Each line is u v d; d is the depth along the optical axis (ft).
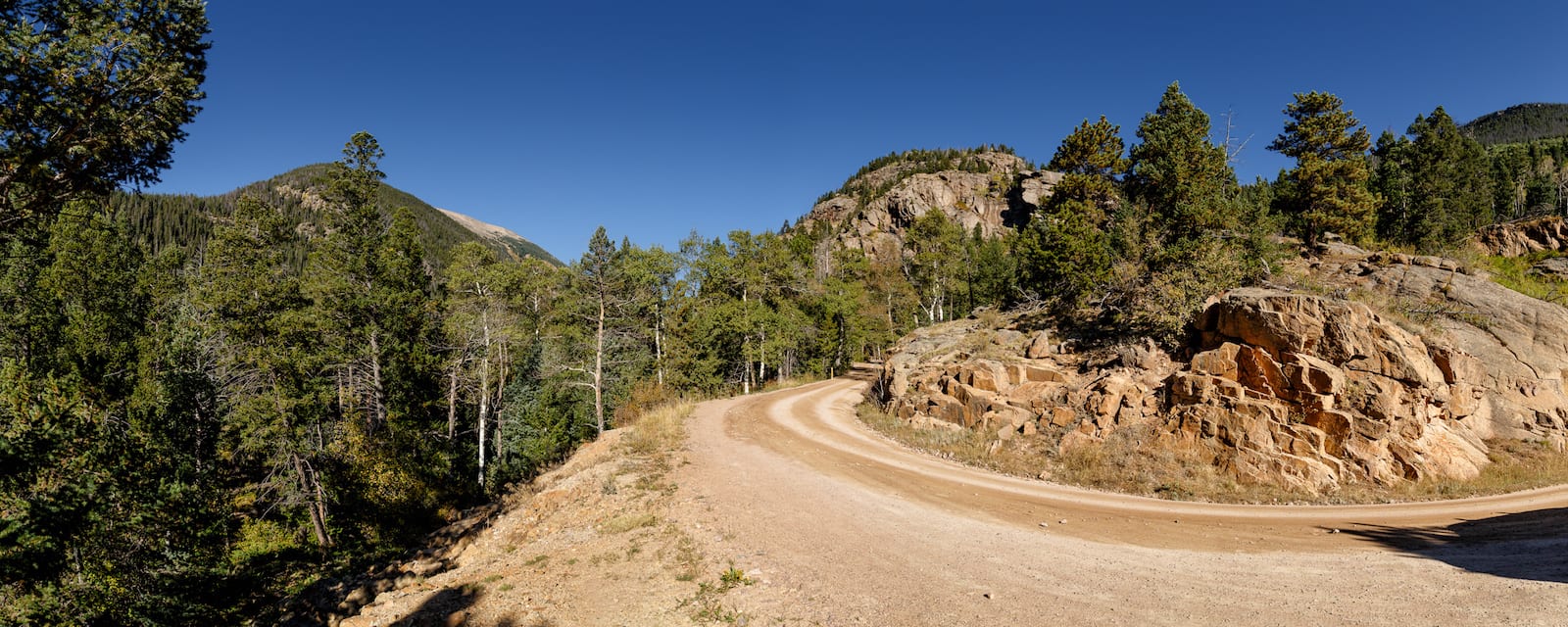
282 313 84.53
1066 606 24.61
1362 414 52.11
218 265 85.20
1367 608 22.53
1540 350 64.64
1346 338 54.90
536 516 46.91
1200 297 73.51
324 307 92.84
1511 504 43.29
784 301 165.58
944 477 56.54
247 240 87.71
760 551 33.60
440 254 305.53
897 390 91.45
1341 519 40.47
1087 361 77.97
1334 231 114.52
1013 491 51.49
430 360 106.01
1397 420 52.44
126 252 109.19
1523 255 110.52
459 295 126.11
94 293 93.40
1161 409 62.23
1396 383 52.60
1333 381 53.01
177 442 69.87
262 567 71.77
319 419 86.43
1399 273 80.89
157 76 30.68
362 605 32.86
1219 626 21.90
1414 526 37.29
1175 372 65.36
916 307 216.13
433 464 93.91
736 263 158.20
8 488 31.30
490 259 134.51
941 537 36.27
